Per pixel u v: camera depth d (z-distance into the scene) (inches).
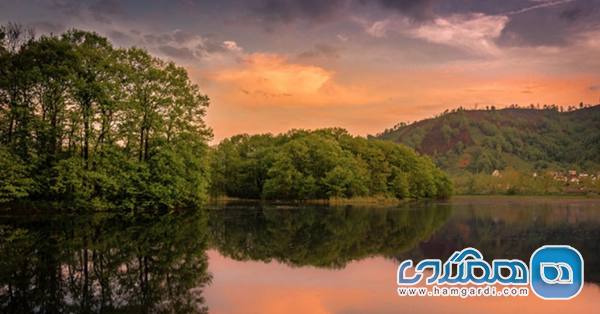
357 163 3555.6
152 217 1676.9
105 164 1779.0
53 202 1718.8
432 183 4367.6
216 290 646.5
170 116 1957.4
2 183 1565.0
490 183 6835.6
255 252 960.9
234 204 2819.9
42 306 559.8
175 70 1988.2
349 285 684.7
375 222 1644.9
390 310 567.8
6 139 1652.3
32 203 1678.2
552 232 1409.9
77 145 1788.9
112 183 1752.0
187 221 1562.5
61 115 1665.8
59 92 1678.2
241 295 621.6
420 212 2231.8
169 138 2010.3
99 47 1806.1
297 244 1078.4
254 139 4212.6
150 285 666.2
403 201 3651.6
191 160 2012.8
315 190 3346.5
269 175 3420.3
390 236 1252.5
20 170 1601.9
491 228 1505.9
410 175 4065.0
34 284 660.7
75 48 1704.0
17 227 1296.8
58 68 1617.9
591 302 625.0
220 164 3863.2
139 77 1894.7
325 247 1040.8
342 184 3275.1
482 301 621.0
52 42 1620.3
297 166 3437.5
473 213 2228.1
